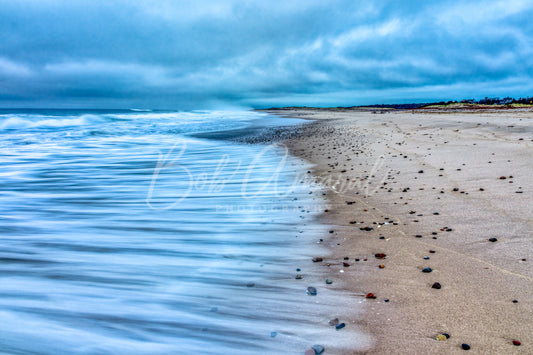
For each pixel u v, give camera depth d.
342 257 4.00
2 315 3.21
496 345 2.33
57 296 3.52
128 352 2.65
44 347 2.76
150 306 3.24
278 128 27.22
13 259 4.45
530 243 3.84
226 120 40.94
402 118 27.73
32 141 18.61
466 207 5.26
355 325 2.69
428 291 3.09
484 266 3.44
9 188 8.48
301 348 2.48
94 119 37.50
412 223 4.86
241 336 2.70
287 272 3.73
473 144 11.01
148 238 5.07
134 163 11.85
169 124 33.44
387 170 8.58
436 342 2.41
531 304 2.75
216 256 4.30
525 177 6.54
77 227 5.66
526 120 16.17
